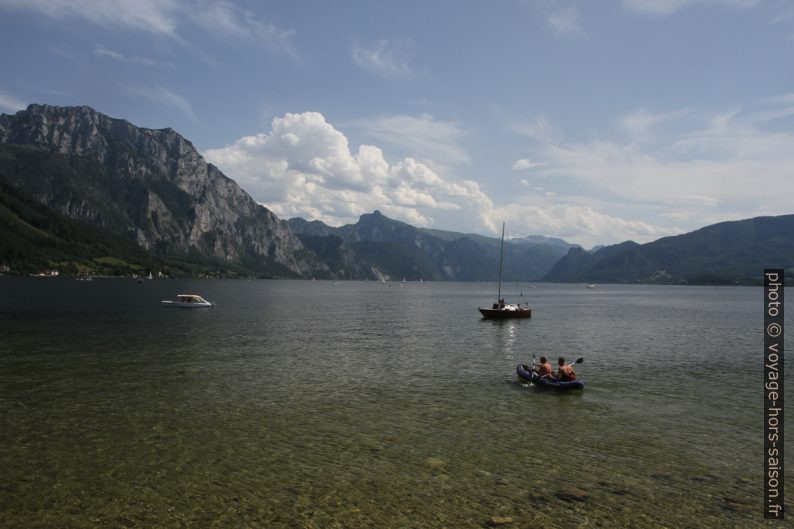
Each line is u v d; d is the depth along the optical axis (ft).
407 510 57.77
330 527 53.93
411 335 220.64
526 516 56.80
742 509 59.00
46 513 55.72
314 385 117.80
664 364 151.64
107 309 340.18
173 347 172.86
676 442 81.41
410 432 84.48
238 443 78.07
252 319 290.35
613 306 508.53
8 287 635.66
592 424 90.33
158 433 82.12
